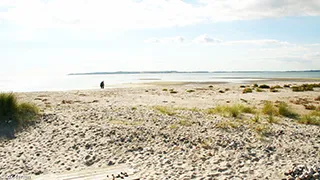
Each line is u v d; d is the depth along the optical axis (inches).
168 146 331.6
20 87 1777.8
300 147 344.2
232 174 248.4
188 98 928.9
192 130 402.9
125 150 313.3
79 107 600.1
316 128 468.8
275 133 405.7
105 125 408.5
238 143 346.0
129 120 457.1
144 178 233.6
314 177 236.4
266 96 981.2
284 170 256.4
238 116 548.7
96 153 301.4
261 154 310.8
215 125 434.9
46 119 434.6
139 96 987.9
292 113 609.9
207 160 287.0
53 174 245.4
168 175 241.1
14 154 296.4
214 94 1076.5
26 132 376.2
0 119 407.8
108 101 816.9
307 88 1256.2
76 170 256.1
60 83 2411.4
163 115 516.4
